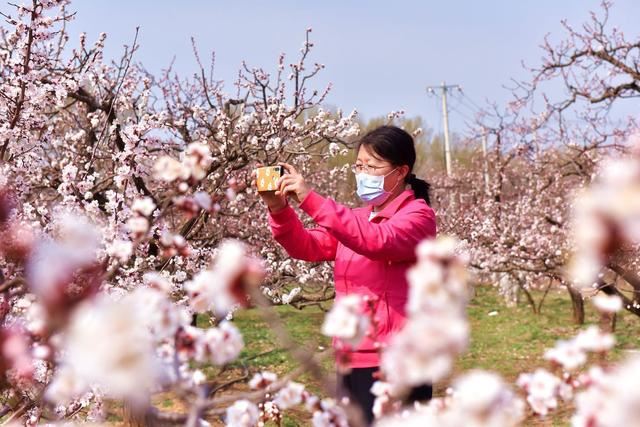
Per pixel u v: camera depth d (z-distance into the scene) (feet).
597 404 3.23
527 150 36.76
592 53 27.81
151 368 3.07
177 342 4.14
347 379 7.68
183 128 19.16
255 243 21.59
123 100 18.17
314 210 7.74
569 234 29.32
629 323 36.99
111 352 2.88
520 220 37.58
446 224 33.94
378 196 8.89
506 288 46.44
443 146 98.02
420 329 2.95
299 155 20.11
